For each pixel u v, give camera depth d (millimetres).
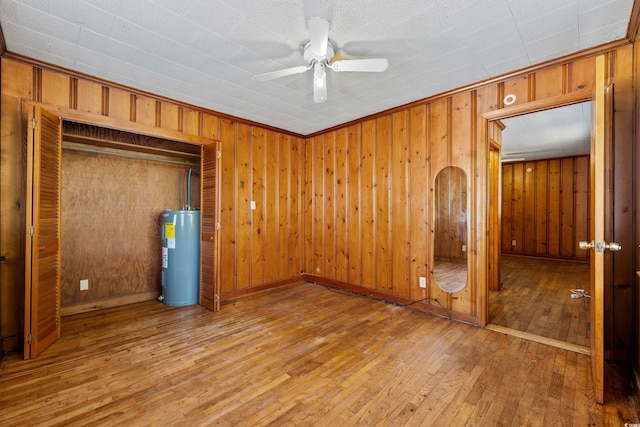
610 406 1730
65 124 3109
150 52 2363
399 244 3602
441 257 3355
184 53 2377
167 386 1943
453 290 3121
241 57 2445
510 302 3697
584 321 3049
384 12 1895
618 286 2188
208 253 3498
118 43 2238
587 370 2115
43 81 2547
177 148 3912
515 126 4406
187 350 2434
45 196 2404
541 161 7113
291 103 3457
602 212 1727
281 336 2705
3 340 2352
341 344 2541
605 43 2227
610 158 2209
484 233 2910
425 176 3354
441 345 2518
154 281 3920
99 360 2268
